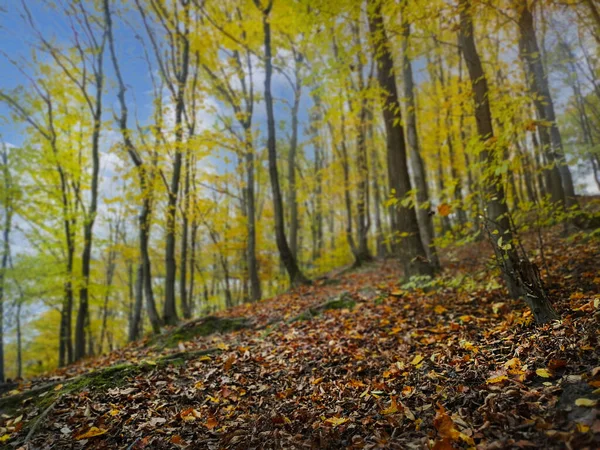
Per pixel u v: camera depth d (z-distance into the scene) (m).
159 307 24.83
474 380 2.72
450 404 2.48
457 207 3.67
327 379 3.47
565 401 2.08
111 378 3.88
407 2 4.20
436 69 13.25
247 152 11.88
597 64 5.75
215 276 20.03
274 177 10.86
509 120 3.90
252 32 11.59
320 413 2.82
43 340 18.30
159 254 14.75
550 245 7.17
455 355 3.25
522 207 4.12
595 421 1.79
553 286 4.26
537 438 1.87
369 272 12.66
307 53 12.09
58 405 3.35
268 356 4.39
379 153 20.23
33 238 11.80
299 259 25.31
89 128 12.64
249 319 6.99
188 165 11.95
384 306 5.52
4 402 3.71
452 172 13.76
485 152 4.35
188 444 2.61
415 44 4.91
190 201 12.48
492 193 4.06
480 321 3.93
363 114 13.98
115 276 24.17
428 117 13.20
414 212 6.17
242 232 14.99
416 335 4.00
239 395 3.43
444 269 7.86
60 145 12.25
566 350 2.59
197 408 3.21
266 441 2.51
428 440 2.10
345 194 15.65
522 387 2.38
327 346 4.31
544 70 6.15
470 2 4.02
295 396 3.24
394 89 6.09
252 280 12.03
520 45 6.05
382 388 2.98
